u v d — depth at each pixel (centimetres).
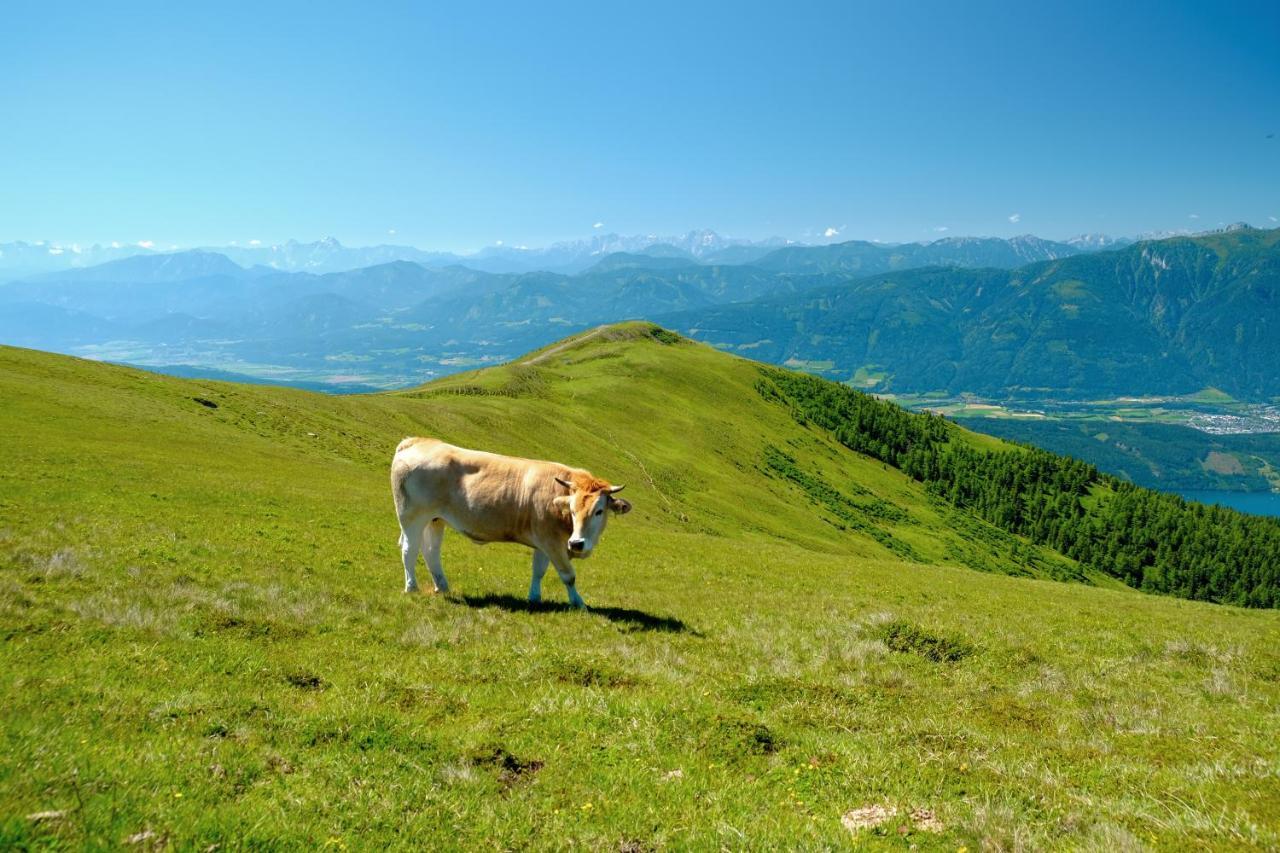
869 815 763
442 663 1220
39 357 5694
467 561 2491
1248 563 16388
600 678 1203
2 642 1021
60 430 3984
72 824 567
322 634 1315
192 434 4734
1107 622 2653
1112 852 650
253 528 2433
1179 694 1509
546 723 964
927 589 3375
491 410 9200
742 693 1191
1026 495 19338
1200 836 691
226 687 983
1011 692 1438
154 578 1494
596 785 802
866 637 1822
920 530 13938
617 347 17725
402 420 7569
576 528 1666
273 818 632
